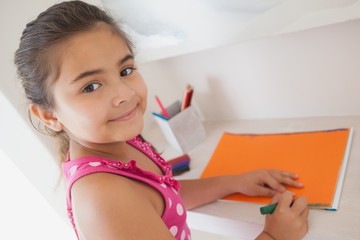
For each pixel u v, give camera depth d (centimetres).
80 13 50
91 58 47
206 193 73
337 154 74
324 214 60
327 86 84
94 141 53
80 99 48
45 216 84
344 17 63
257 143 89
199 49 84
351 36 74
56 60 47
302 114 93
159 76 110
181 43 85
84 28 48
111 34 51
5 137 72
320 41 78
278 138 88
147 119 113
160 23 84
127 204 44
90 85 49
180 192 75
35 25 50
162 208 55
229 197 73
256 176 71
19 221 84
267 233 57
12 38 71
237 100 102
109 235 41
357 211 59
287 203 59
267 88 93
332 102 86
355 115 85
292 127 90
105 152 59
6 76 70
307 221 60
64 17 48
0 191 80
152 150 76
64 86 48
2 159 75
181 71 106
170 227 56
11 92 71
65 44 47
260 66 90
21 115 72
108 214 42
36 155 76
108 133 52
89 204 44
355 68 78
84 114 49
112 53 50
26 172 76
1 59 69
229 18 75
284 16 69
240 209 69
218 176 76
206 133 105
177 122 96
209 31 79
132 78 55
